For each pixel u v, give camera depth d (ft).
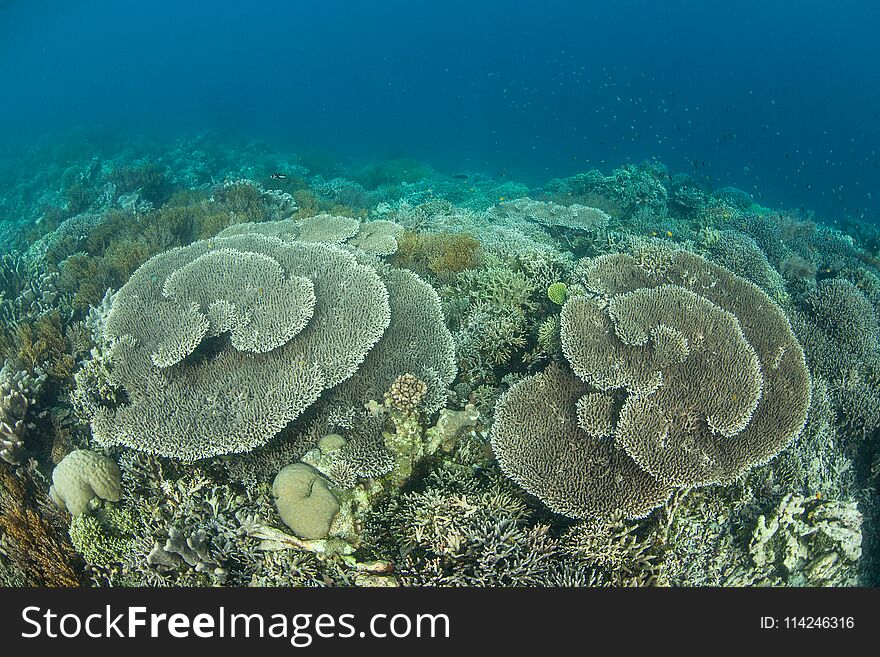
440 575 5.08
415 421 5.74
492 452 5.95
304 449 5.73
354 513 5.35
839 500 5.90
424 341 6.84
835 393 7.64
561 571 5.17
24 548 5.47
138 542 5.26
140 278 7.38
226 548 5.28
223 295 6.61
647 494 5.31
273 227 10.41
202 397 5.83
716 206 18.94
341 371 6.01
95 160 29.78
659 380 5.78
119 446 5.92
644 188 19.65
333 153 46.32
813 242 15.33
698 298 6.74
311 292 6.51
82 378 6.44
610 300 6.77
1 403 6.26
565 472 5.44
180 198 17.93
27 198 28.60
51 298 9.62
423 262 9.85
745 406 5.63
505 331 7.15
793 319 8.87
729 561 5.43
